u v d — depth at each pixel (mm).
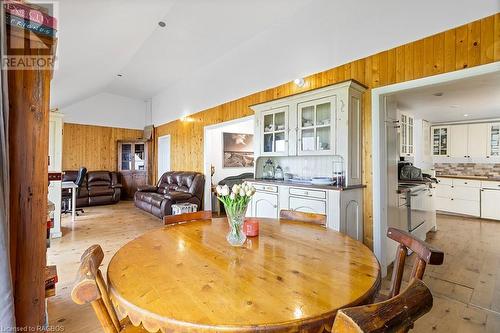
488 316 2029
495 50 2066
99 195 6895
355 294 932
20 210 1068
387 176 2979
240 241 1474
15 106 1050
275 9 3629
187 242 1509
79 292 899
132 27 3787
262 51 4188
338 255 1312
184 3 3627
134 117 8422
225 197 1517
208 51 4977
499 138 5605
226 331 752
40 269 1126
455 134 6172
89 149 7586
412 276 1212
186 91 6402
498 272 2795
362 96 2957
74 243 3824
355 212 2852
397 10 2639
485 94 3609
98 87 6605
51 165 4141
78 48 3535
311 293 938
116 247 3658
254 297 910
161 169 7727
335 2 3170
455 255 3281
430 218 4215
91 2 2545
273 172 4055
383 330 588
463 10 2225
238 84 4703
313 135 3205
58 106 6773
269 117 3807
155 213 5227
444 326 1909
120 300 911
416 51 2504
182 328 778
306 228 1832
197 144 5969
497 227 4637
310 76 3455
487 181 5215
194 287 981
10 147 1043
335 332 611
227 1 3535
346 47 3062
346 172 2797
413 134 5602
